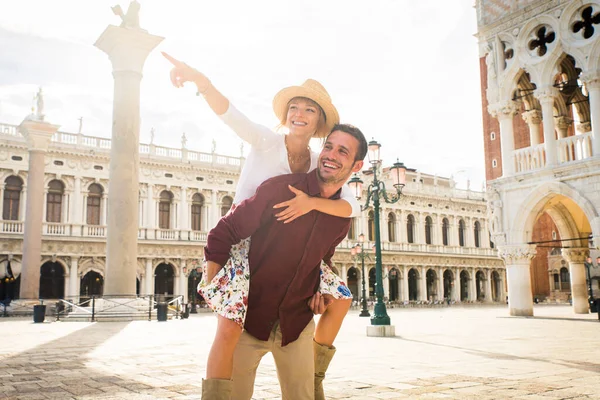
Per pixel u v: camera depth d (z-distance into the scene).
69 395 6.27
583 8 21.52
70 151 46.97
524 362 9.39
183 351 11.50
